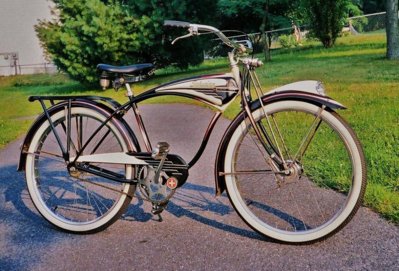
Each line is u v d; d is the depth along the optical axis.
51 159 3.15
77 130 2.91
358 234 2.62
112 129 2.83
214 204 3.24
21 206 3.43
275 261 2.42
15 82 16.27
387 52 10.30
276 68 10.69
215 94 2.67
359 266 2.31
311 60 11.84
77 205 3.19
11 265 2.54
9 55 19.78
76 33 11.92
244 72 2.62
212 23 13.23
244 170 2.74
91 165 2.90
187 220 2.99
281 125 3.13
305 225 2.70
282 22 18.19
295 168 2.60
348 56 11.86
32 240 2.83
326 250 2.48
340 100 6.20
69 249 2.69
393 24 10.08
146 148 2.86
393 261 2.33
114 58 12.18
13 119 8.30
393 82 7.25
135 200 3.35
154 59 12.96
